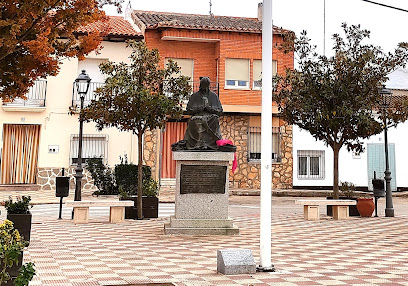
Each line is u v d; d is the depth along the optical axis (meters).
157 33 24.27
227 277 6.18
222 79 24.36
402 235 10.91
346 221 13.93
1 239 4.78
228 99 24.30
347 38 15.62
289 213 16.25
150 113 12.86
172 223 10.49
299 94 15.52
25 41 7.29
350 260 7.60
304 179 24.97
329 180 25.14
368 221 13.95
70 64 22.47
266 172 6.69
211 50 25.06
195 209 10.65
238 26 25.06
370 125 14.84
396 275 6.41
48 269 6.57
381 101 16.31
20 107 21.53
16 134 22.05
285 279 6.09
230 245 9.05
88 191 21.75
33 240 9.36
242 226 12.34
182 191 10.63
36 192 20.92
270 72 6.80
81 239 9.64
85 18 7.92
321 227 12.41
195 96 11.19
